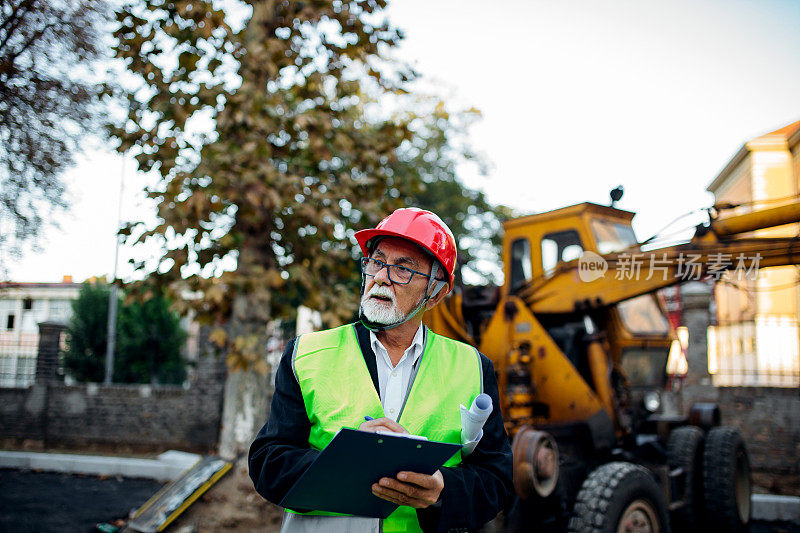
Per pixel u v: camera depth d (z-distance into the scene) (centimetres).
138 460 922
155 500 533
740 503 617
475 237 1533
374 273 198
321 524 177
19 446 1081
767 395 908
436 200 1462
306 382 184
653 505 452
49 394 1105
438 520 165
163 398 1065
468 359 199
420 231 196
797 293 938
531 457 436
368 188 609
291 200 539
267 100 517
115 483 848
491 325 548
